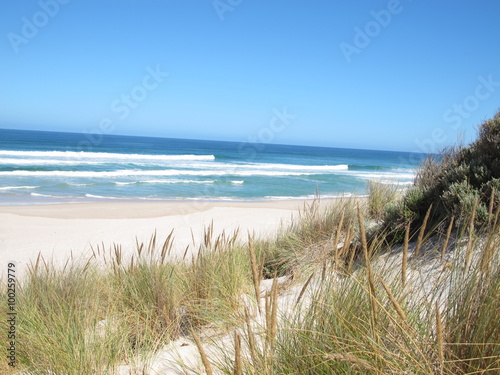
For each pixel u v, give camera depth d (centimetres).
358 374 206
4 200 1836
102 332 357
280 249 656
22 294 409
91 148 6519
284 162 6103
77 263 554
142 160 4612
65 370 280
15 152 4247
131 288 427
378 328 214
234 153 7675
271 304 218
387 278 263
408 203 595
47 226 1280
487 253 210
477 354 198
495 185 496
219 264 453
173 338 364
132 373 290
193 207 1667
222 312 368
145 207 1669
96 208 1625
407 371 191
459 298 218
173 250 852
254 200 2020
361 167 5269
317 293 266
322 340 228
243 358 235
